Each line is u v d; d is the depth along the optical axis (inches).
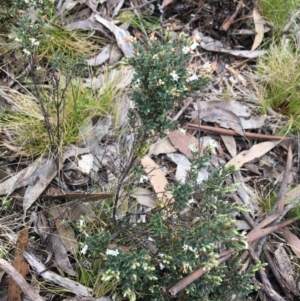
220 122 99.7
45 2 90.1
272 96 104.3
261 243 85.4
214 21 110.8
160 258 70.4
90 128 91.7
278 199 88.4
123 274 64.4
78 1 107.3
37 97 85.2
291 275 86.6
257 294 84.0
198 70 70.4
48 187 85.7
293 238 89.4
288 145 99.8
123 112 94.3
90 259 77.1
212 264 64.1
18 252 76.2
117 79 96.7
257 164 97.4
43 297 76.8
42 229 81.4
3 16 98.8
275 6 112.5
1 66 97.0
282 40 109.3
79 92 93.5
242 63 108.9
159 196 87.4
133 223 79.3
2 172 85.3
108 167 88.5
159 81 63.2
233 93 103.8
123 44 104.3
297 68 103.5
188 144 95.3
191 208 74.4
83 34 103.9
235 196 91.2
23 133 88.7
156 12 111.2
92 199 81.7
